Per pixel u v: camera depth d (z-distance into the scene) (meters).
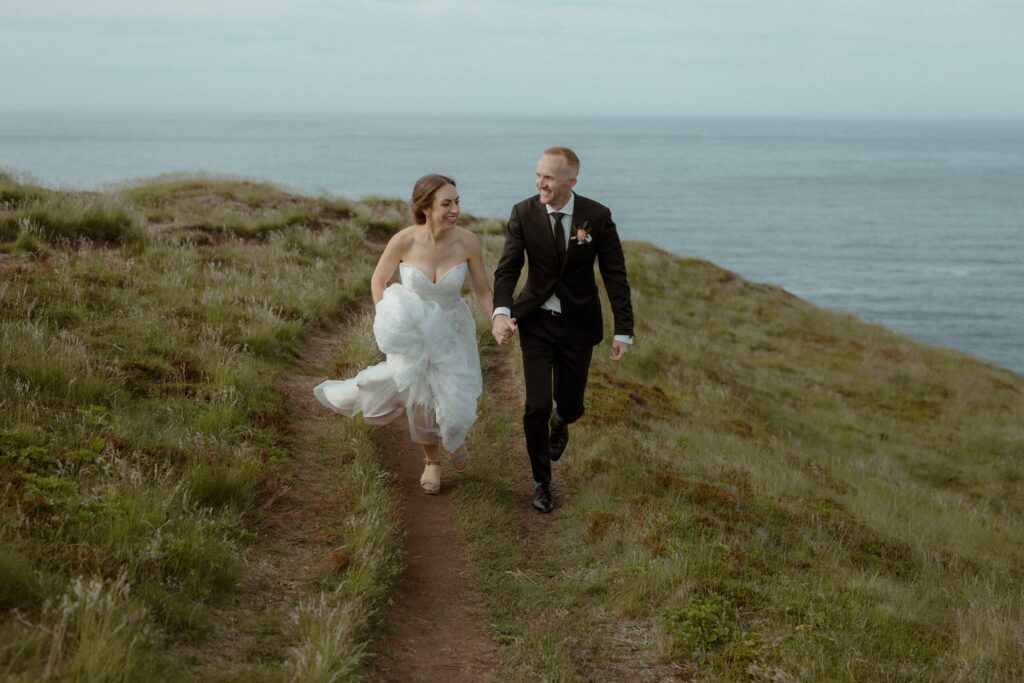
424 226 5.98
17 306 7.49
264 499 5.53
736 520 6.79
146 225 12.23
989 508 12.86
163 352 7.53
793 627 4.86
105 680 3.21
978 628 5.51
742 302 27.34
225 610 4.20
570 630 4.74
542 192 5.88
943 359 26.05
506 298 5.84
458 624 4.69
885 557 7.64
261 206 16.28
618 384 11.01
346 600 4.48
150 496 4.77
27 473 4.67
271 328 9.01
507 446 7.47
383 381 5.99
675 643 4.60
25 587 3.67
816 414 17.02
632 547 5.64
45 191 12.09
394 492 6.13
